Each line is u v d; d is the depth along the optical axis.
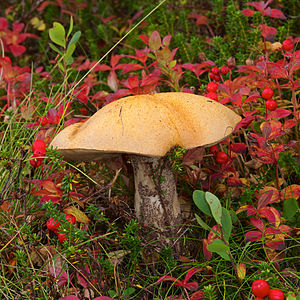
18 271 0.64
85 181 0.69
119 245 0.64
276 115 0.64
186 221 0.66
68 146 0.61
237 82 0.69
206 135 0.62
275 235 0.62
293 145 0.67
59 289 0.62
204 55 0.80
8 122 0.72
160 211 0.64
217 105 0.63
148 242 0.64
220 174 0.67
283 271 0.61
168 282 0.64
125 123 0.60
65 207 0.62
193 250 0.66
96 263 0.62
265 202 0.63
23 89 0.78
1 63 0.76
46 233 0.65
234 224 0.66
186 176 0.69
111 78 0.76
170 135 0.61
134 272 0.63
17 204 0.67
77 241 0.61
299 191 0.64
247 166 0.69
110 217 0.67
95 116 0.62
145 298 0.62
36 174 0.69
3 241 0.64
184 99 0.63
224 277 0.63
